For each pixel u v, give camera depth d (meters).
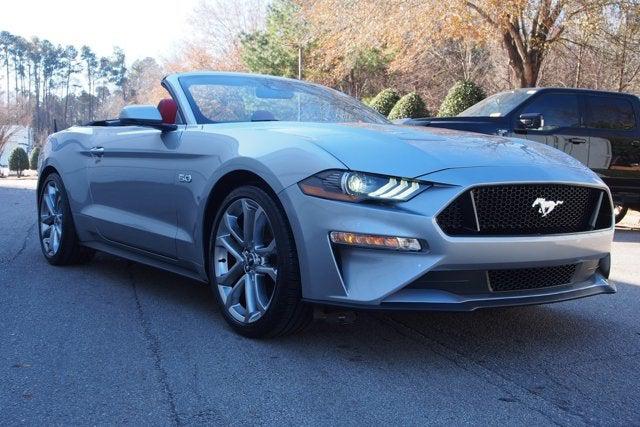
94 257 6.12
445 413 2.89
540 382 3.27
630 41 16.20
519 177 3.36
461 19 15.48
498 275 3.39
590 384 3.26
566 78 24.36
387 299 3.19
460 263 3.20
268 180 3.51
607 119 9.40
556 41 16.09
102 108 108.06
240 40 36.19
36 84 109.88
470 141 3.84
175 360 3.44
